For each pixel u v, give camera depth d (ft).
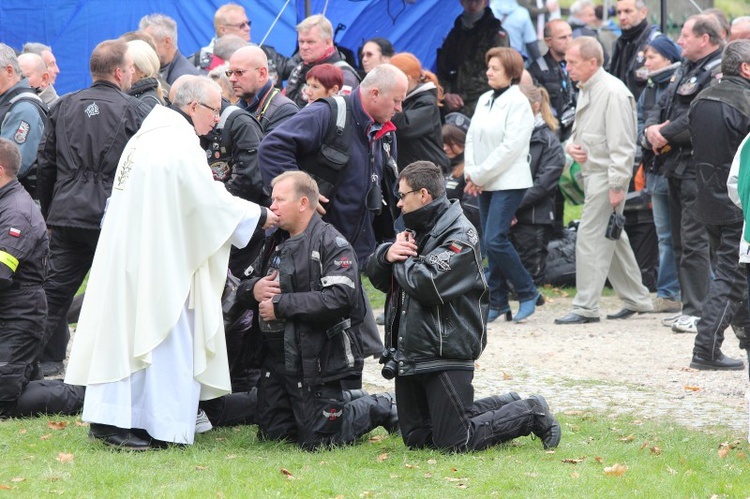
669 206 114.21
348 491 56.44
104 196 79.15
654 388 83.76
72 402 73.56
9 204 71.92
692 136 87.81
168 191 63.82
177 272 63.82
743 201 66.95
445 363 62.69
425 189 62.13
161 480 58.03
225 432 69.92
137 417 63.98
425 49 148.36
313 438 65.21
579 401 79.66
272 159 72.23
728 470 60.80
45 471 59.16
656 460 62.64
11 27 130.52
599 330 108.06
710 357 89.20
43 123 87.81
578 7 179.83
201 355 64.64
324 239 64.69
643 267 127.13
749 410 68.39
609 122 107.65
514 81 109.40
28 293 72.49
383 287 64.49
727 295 88.38
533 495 55.52
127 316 63.57
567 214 159.43
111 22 131.54
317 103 73.97
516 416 65.00
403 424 65.62
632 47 127.65
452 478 58.70
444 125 122.62
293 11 134.00
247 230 64.69
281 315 63.82
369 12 140.97
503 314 116.57
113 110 79.20
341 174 73.72
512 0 161.17
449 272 60.90
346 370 65.05
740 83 86.58
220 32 120.88
